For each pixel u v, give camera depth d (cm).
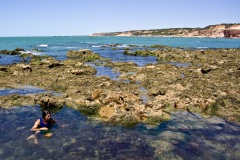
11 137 1196
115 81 2380
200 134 1296
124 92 1859
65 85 2200
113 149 1114
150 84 2317
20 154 1044
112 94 1656
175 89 2088
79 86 2167
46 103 1616
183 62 4366
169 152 1100
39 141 1167
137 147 1139
